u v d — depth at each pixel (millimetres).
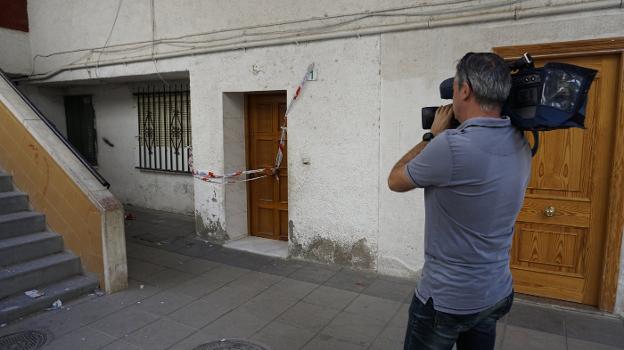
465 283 1797
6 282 3896
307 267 4957
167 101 7246
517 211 1854
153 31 6059
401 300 4090
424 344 1927
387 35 4309
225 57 5441
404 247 4504
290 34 4898
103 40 6625
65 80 7188
